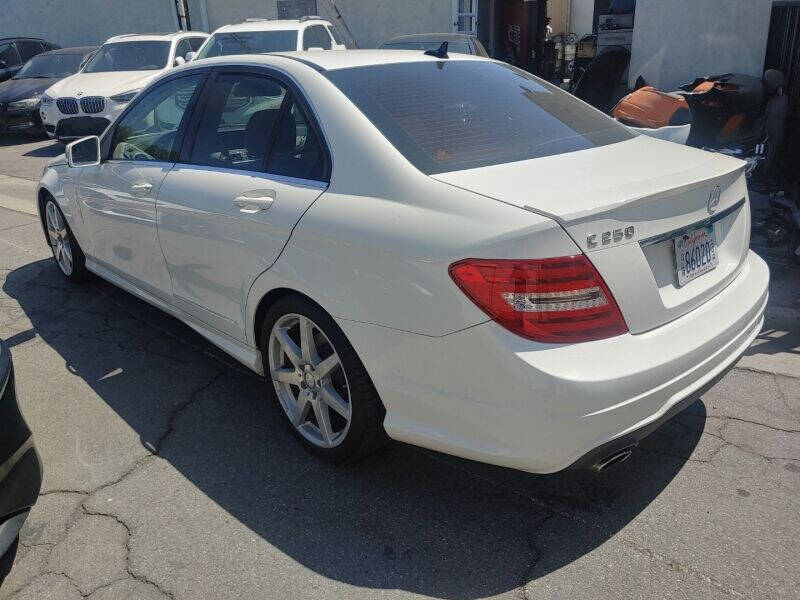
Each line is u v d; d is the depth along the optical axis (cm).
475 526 268
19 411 235
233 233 315
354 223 261
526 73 370
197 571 248
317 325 283
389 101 295
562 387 220
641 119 677
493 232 226
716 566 245
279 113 315
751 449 309
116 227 418
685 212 256
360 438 283
